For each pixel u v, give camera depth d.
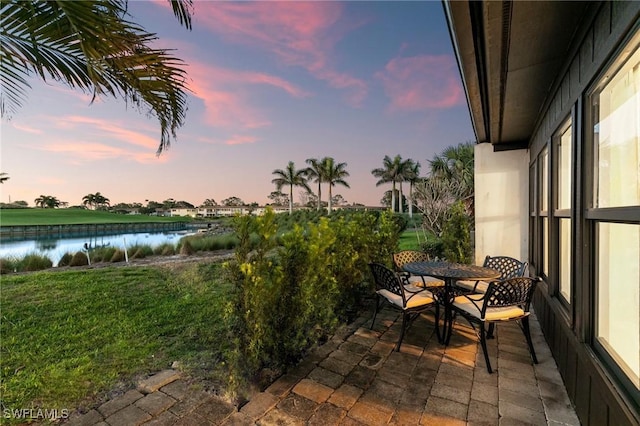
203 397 1.94
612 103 1.59
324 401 1.92
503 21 1.72
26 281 4.85
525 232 4.74
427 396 1.99
